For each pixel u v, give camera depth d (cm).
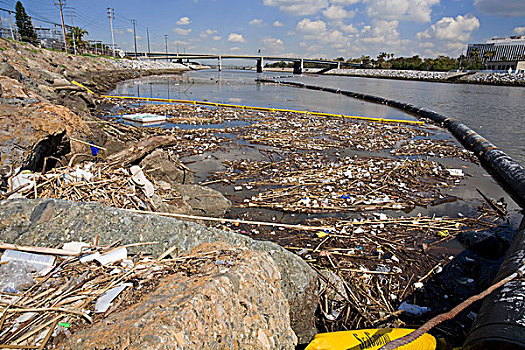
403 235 711
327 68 14312
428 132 1967
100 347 218
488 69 9644
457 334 448
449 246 675
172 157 901
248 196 897
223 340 251
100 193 577
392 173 1114
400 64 11288
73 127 797
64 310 263
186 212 692
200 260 339
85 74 3609
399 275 575
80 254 343
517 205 928
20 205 378
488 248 648
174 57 12425
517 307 354
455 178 1121
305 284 419
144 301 267
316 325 453
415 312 483
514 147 1531
